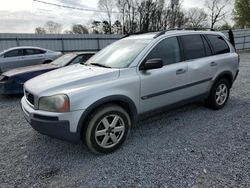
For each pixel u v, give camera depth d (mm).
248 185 2350
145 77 3348
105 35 22578
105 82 3016
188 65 3914
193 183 2418
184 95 3984
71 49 20953
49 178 2602
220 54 4586
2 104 5840
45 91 2850
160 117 4395
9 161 2988
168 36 3789
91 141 2938
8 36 17578
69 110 2717
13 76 6043
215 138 3443
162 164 2797
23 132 3949
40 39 19125
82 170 2738
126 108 3320
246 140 3350
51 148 3326
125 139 3279
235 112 4562
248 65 12352
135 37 4074
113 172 2676
